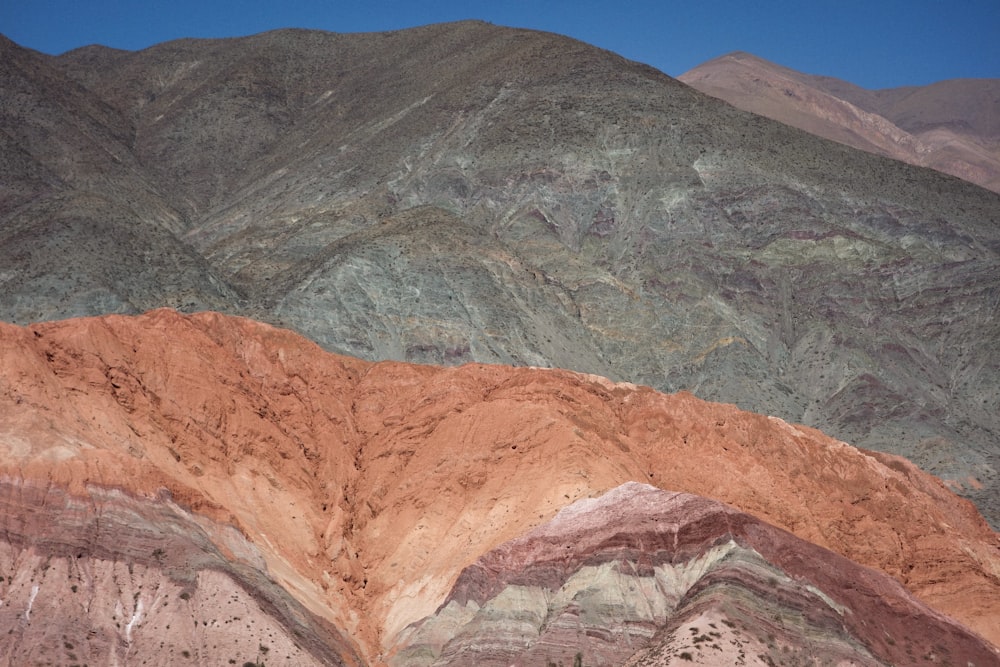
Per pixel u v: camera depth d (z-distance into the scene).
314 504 168.50
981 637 150.75
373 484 172.12
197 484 161.25
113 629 139.25
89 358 164.62
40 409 153.88
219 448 166.88
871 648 143.00
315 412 178.88
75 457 149.75
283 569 156.75
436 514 165.75
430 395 181.75
